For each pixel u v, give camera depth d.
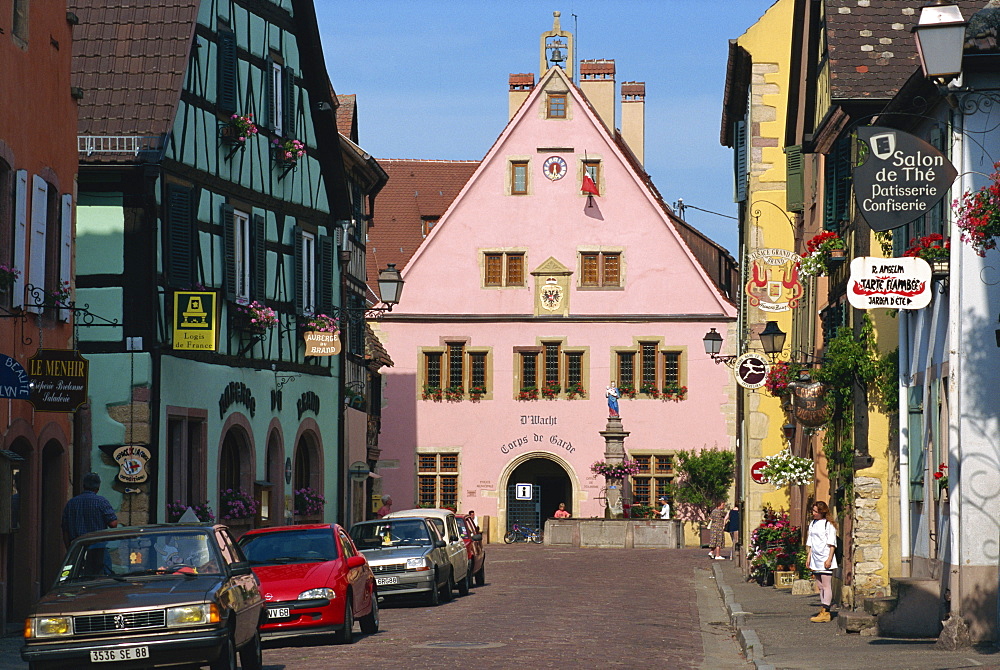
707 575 33.03
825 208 22.48
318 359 33.94
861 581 20.00
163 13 26.14
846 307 21.05
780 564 27.05
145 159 24.56
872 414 19.95
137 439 24.56
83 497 17.84
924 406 17.62
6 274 18.11
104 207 24.81
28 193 19.47
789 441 29.64
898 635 17.02
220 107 27.66
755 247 31.98
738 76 33.31
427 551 23.56
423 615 21.64
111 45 25.81
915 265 15.86
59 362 18.50
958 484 15.75
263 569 17.83
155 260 24.88
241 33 28.91
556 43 55.62
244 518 28.67
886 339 19.83
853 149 20.53
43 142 20.14
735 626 19.81
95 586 13.37
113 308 24.69
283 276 31.19
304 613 17.11
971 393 15.75
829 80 21.64
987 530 15.70
